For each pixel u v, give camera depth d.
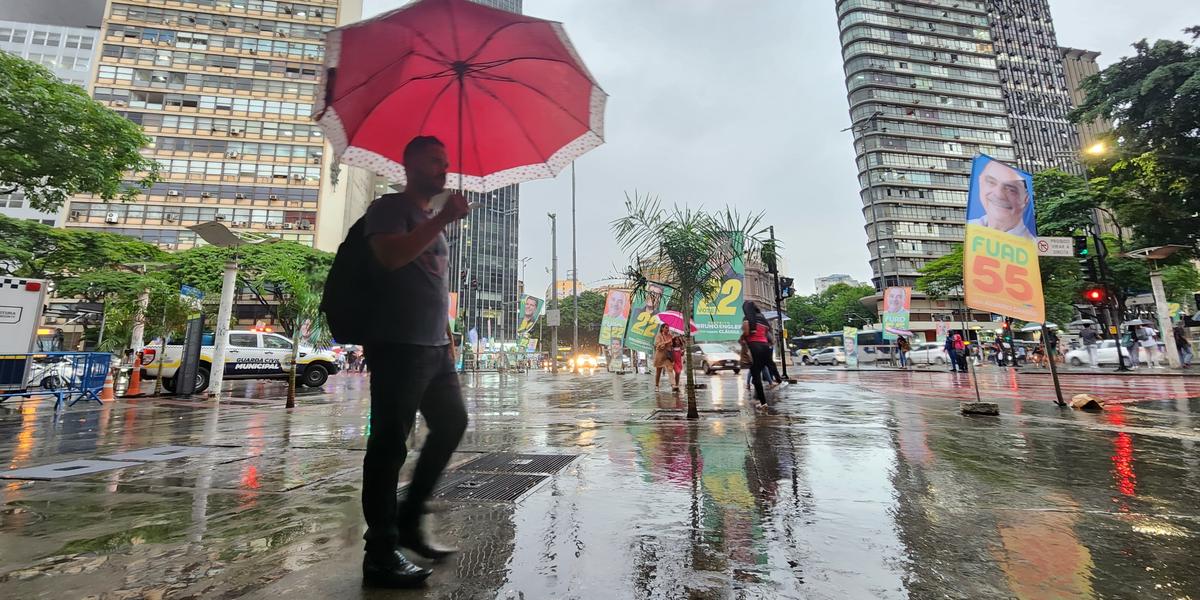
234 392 13.80
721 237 6.79
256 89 50.81
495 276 95.44
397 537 1.78
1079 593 1.60
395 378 1.85
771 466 3.53
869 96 87.81
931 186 85.81
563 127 2.34
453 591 1.65
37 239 24.17
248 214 48.62
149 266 29.39
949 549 1.99
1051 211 31.94
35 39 69.12
